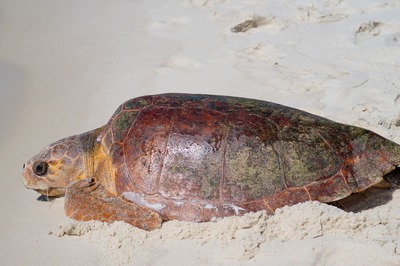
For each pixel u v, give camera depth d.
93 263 2.36
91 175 2.72
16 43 4.62
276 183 2.45
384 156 2.52
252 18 4.39
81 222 2.50
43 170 2.73
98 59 4.17
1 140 3.28
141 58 4.09
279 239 2.36
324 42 3.98
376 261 2.21
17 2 5.77
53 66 4.14
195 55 4.03
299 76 3.64
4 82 3.94
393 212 2.43
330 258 2.26
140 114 2.61
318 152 2.49
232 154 2.48
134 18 4.98
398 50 3.76
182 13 4.93
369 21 4.11
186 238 2.41
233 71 3.76
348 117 3.16
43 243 2.48
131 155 2.55
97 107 3.53
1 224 2.62
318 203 2.40
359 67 3.64
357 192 2.51
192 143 2.50
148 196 2.49
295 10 4.54
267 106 2.62
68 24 5.02
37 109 3.58
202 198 2.46
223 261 2.30
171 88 3.62
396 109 3.20
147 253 2.36
